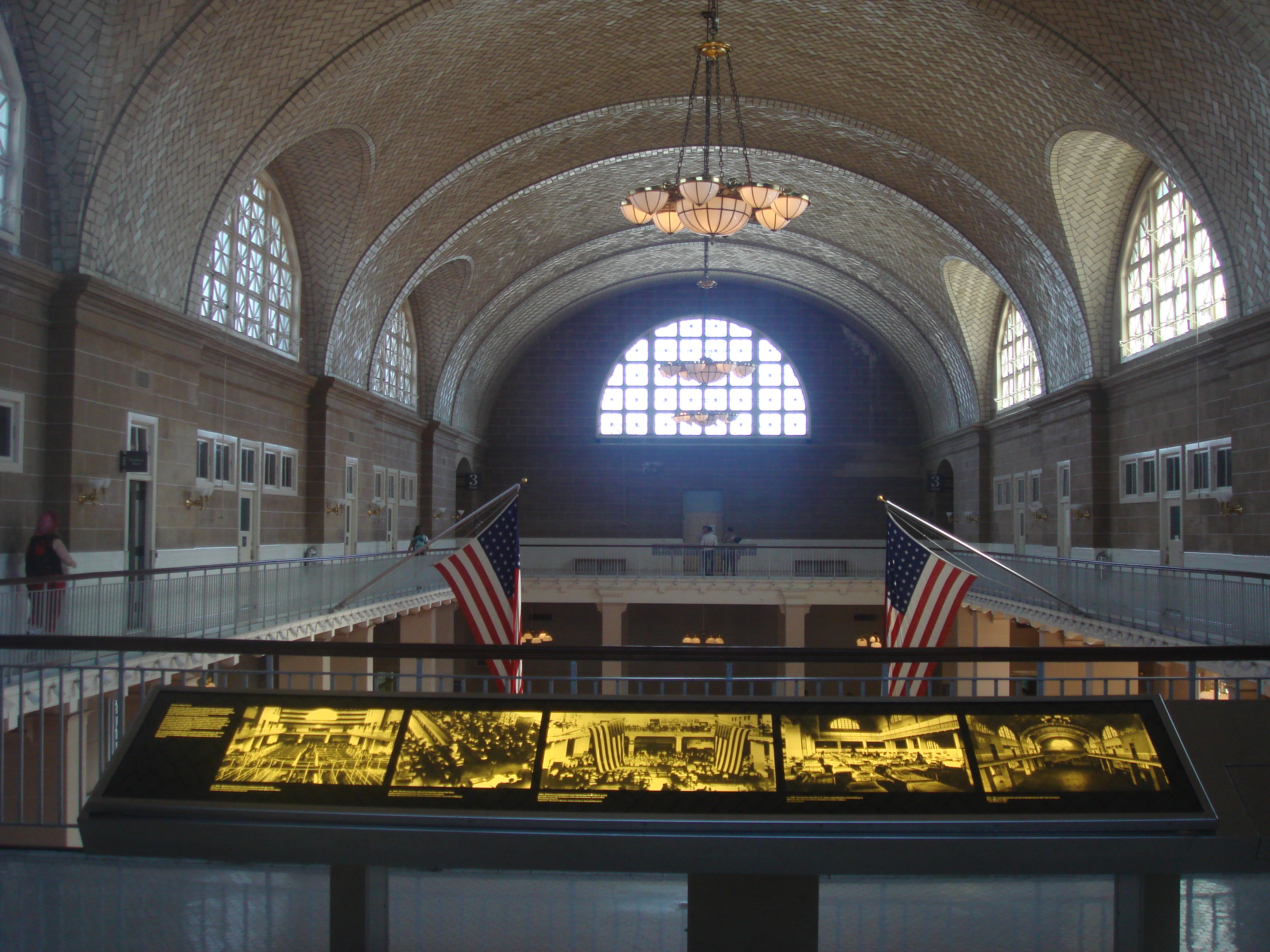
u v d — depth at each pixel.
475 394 33.28
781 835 3.46
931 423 33.97
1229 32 12.55
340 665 19.28
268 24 13.60
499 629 10.38
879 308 31.77
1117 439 20.64
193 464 15.75
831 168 23.27
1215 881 5.16
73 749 10.62
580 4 17.00
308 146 18.22
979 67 17.38
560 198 25.61
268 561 15.44
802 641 29.34
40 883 5.07
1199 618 14.07
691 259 32.78
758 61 19.36
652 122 22.03
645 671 34.69
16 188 12.08
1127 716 3.90
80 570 12.81
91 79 12.24
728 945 3.81
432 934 4.57
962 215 22.50
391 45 15.73
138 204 13.73
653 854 3.48
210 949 4.38
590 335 35.53
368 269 21.48
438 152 19.94
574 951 4.41
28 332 12.34
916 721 3.86
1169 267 18.45
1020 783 3.64
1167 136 15.25
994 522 28.50
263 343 18.95
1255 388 15.13
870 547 33.34
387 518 26.12
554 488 35.38
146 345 14.30
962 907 4.94
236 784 3.66
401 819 3.52
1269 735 3.85
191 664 12.73
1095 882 5.24
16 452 12.09
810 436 35.09
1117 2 13.84
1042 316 22.81
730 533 34.72
